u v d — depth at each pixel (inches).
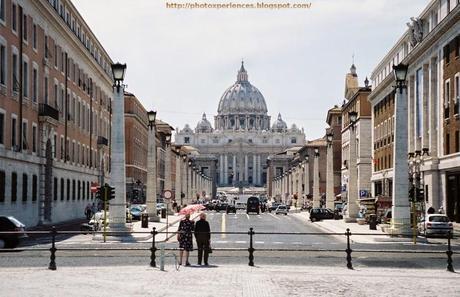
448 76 2377.0
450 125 2361.0
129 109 4564.5
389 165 3422.7
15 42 2011.6
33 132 2256.4
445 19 2289.6
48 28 2417.6
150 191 2674.7
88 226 1972.2
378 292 800.3
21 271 983.0
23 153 2091.5
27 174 2160.4
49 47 2438.5
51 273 960.3
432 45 2564.0
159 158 6259.8
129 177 4539.9
